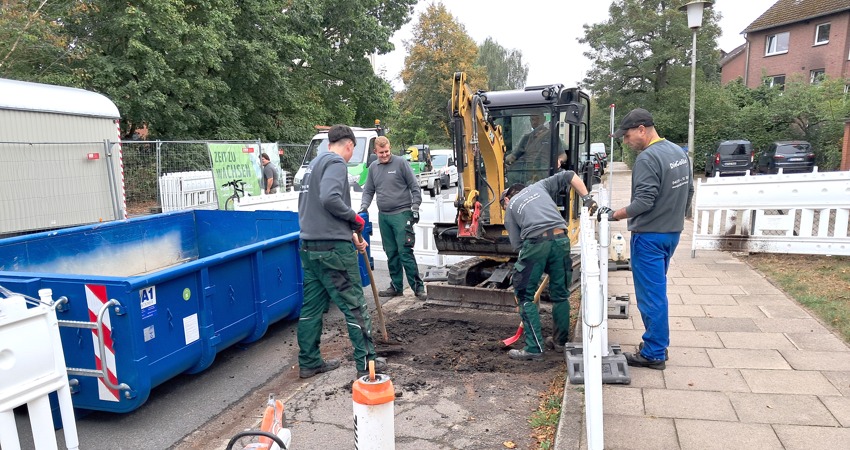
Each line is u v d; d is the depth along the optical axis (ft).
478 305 19.86
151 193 40.81
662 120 92.48
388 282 25.27
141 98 49.42
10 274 12.46
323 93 78.64
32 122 31.07
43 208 31.60
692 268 24.16
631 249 13.71
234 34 58.95
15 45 45.32
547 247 14.78
